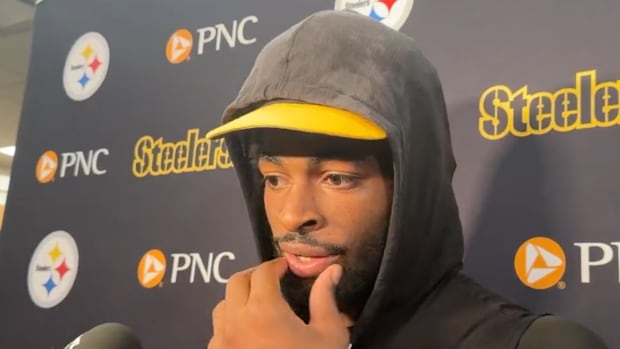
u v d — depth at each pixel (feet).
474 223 2.67
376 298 1.74
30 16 5.42
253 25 3.43
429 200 1.87
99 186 3.81
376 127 1.67
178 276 3.41
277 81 1.76
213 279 3.29
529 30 2.67
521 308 1.84
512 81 2.67
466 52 2.79
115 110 3.85
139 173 3.67
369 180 1.77
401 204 1.69
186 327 3.32
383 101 1.70
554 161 2.54
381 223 1.79
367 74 1.75
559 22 2.61
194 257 3.37
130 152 3.74
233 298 1.65
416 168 1.81
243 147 2.03
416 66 1.90
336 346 1.56
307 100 1.70
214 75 3.51
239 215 3.27
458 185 2.72
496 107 2.69
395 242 1.70
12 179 4.19
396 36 1.93
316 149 1.73
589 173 2.47
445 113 2.05
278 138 1.77
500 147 2.66
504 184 2.63
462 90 2.78
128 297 3.55
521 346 1.63
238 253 3.23
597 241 2.42
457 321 1.80
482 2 2.79
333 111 1.69
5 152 9.53
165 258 3.47
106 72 3.94
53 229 3.93
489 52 2.74
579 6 2.58
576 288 2.43
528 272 2.53
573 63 2.56
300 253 1.74
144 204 3.61
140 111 3.75
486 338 1.70
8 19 5.51
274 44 1.89
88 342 2.12
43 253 3.93
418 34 2.92
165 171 3.58
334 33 1.82
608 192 2.42
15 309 3.96
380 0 3.04
